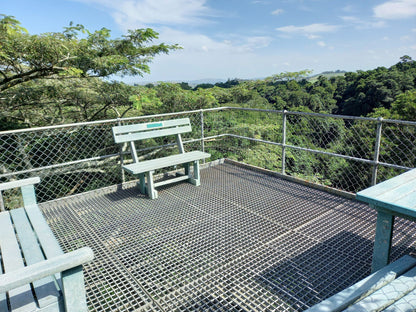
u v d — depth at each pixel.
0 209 2.98
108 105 8.77
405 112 19.44
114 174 6.89
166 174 4.60
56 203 3.53
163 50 8.90
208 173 4.63
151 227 2.86
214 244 2.48
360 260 2.15
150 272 2.12
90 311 1.74
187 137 7.61
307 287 1.87
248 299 1.78
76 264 1.22
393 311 1.21
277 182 4.05
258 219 2.95
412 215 1.50
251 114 9.44
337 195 3.48
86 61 7.24
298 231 2.66
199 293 1.87
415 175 2.10
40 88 7.02
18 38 5.41
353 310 1.18
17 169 5.73
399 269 1.59
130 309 1.78
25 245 1.80
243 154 8.48
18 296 1.33
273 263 2.16
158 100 8.55
